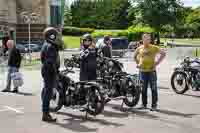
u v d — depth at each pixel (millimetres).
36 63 28094
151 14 77812
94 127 8523
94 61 10180
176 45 66250
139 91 10680
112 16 114625
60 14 51375
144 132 8109
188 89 13828
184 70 13680
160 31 82250
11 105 11156
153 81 10508
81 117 9539
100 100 9383
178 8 79625
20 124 8812
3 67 24844
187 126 8672
